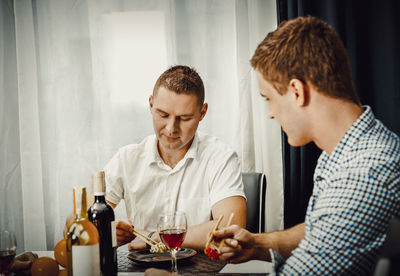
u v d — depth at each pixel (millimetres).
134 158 1973
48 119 2832
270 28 2691
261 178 2014
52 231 2852
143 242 1538
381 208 905
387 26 2363
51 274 1180
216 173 1895
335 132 1027
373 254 911
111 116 2818
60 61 2820
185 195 1928
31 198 2816
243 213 1775
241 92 2701
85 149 2816
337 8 2389
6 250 1195
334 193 945
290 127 1072
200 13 2762
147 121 2816
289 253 1226
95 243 1079
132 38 2814
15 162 2816
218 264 1322
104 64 2818
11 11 2801
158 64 2814
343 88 1005
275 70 1044
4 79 2801
